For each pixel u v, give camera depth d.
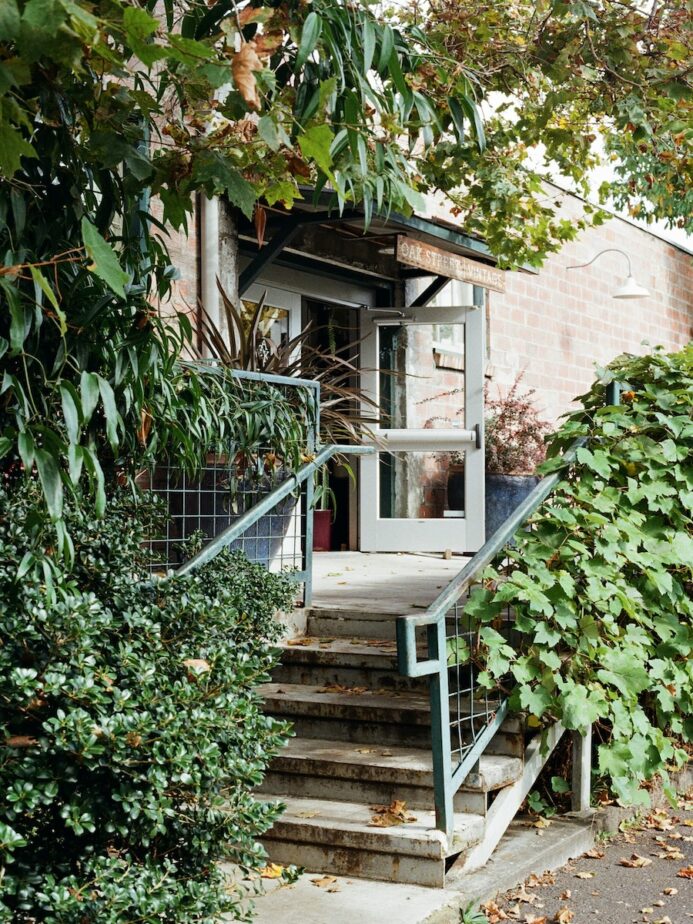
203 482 6.25
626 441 5.79
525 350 12.24
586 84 6.35
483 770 4.75
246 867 3.36
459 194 8.23
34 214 3.48
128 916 2.86
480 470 10.00
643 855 5.05
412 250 8.34
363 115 3.45
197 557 4.94
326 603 6.54
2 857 2.81
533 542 5.26
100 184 3.59
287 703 5.41
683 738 5.72
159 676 3.27
